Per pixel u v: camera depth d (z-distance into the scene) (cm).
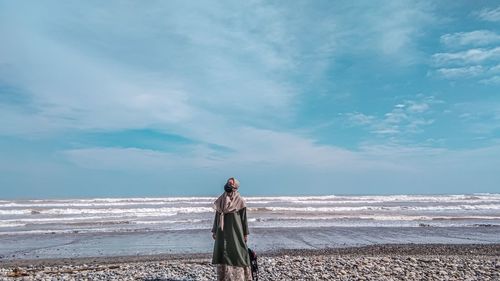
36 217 3719
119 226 2997
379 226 2966
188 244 2161
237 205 884
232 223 880
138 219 3525
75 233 2631
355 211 4303
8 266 1472
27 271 1277
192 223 3198
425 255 1678
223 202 884
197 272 1167
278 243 2141
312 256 1614
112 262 1572
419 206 5259
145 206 5472
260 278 1062
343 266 1249
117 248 2031
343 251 1844
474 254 1727
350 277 1075
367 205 5553
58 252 1916
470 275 1103
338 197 7956
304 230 2703
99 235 2525
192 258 1694
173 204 5928
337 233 2559
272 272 1145
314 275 1099
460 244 2100
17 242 2245
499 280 1031
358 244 2116
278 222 3228
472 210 4572
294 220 3378
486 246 1992
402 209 4616
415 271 1156
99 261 1623
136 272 1191
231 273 877
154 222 3259
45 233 2622
